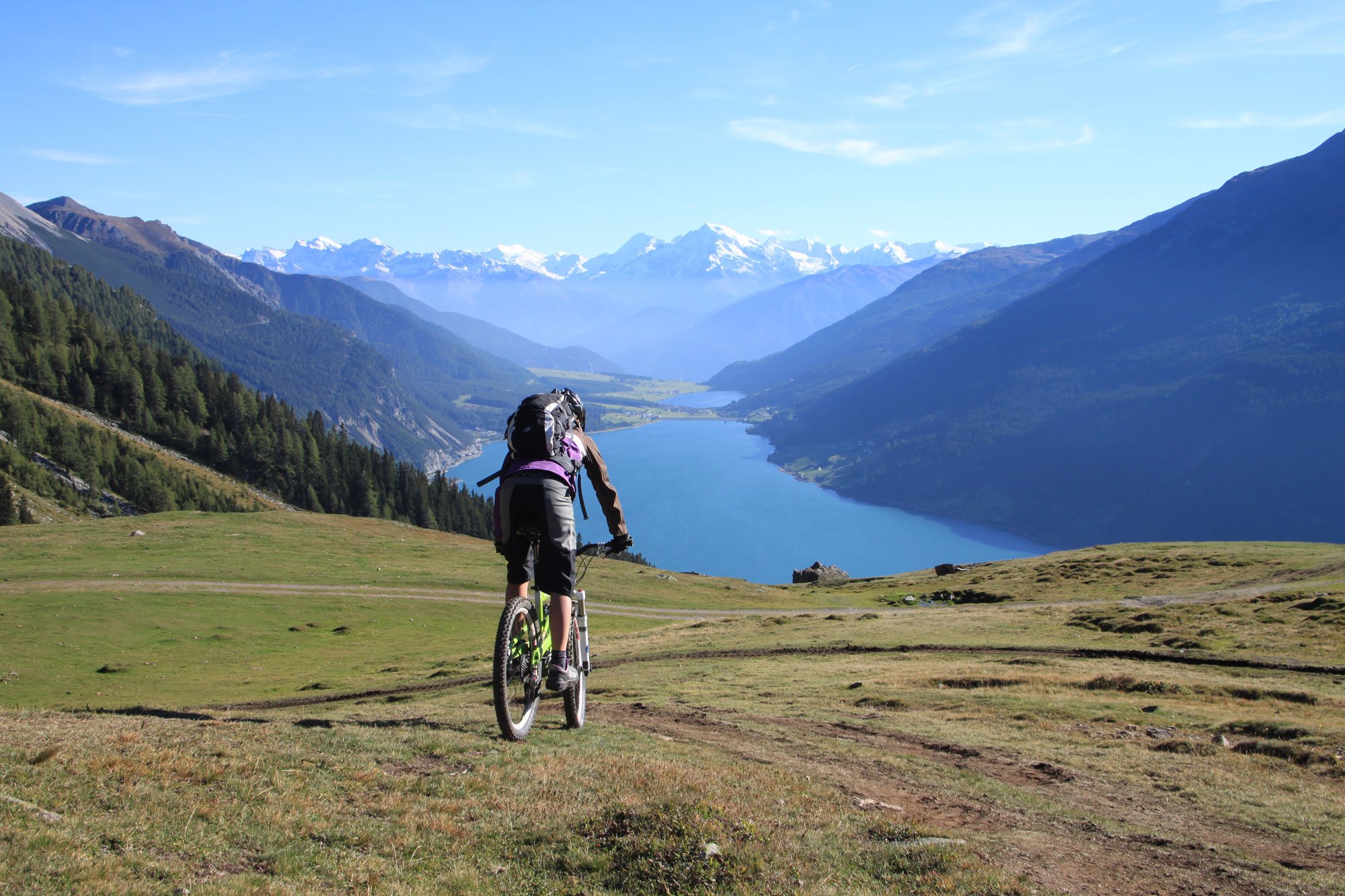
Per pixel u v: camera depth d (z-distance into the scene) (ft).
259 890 16.08
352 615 239.09
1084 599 220.23
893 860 24.02
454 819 22.88
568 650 22.72
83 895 14.60
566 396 22.47
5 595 232.94
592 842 21.74
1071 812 40.83
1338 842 39.19
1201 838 38.27
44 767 23.06
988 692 92.12
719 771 35.09
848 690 95.86
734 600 294.25
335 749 30.12
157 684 160.35
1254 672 106.01
